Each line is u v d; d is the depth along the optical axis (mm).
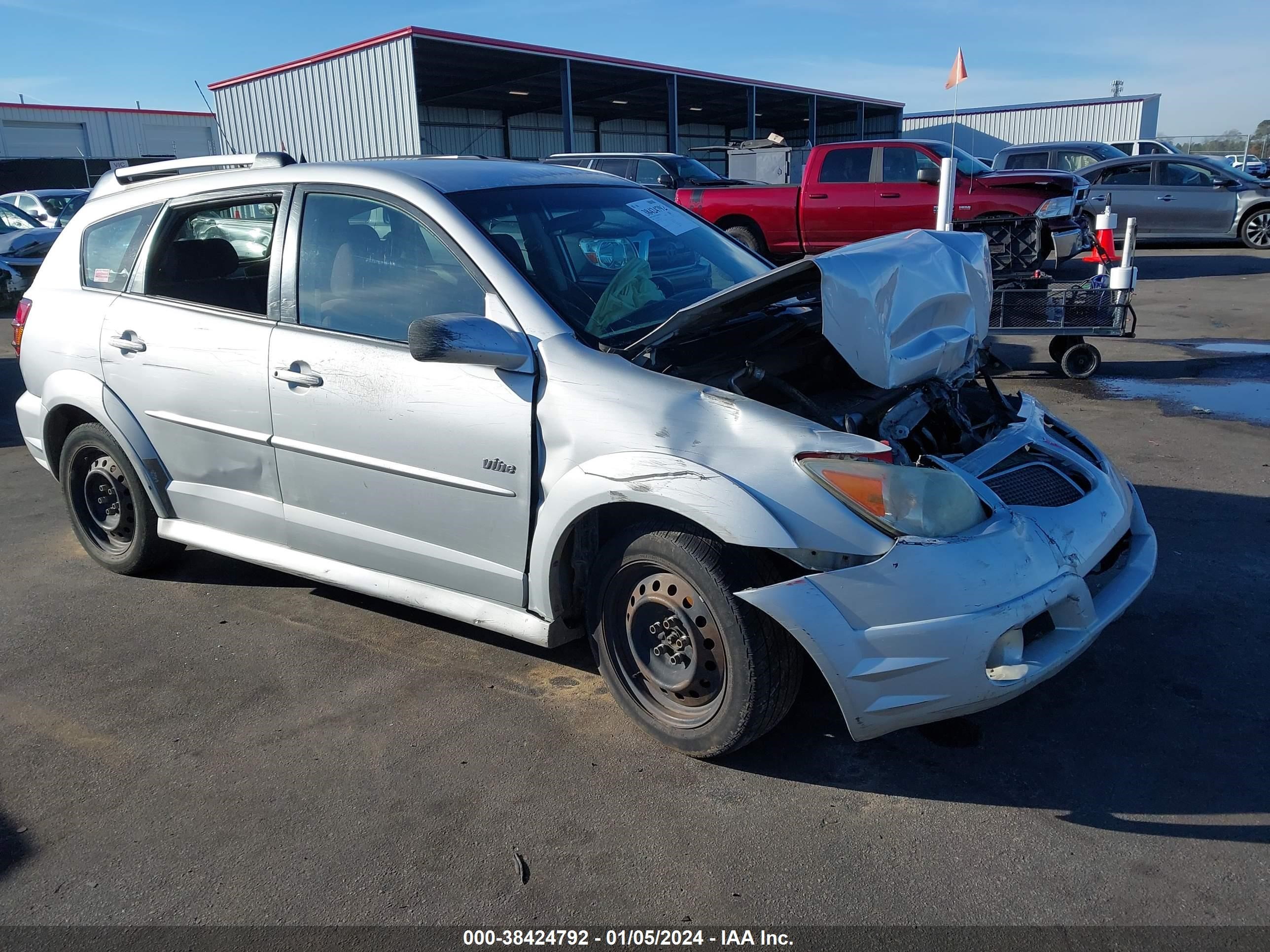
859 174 13492
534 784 2883
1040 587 2670
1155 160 17000
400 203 3396
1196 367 8266
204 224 4008
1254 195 16531
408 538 3420
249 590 4371
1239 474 5461
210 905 2432
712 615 2744
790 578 2766
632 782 2877
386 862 2570
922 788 2809
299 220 3639
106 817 2797
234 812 2799
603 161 16078
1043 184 12406
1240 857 2473
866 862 2510
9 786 2961
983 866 2479
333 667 3639
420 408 3219
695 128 39375
